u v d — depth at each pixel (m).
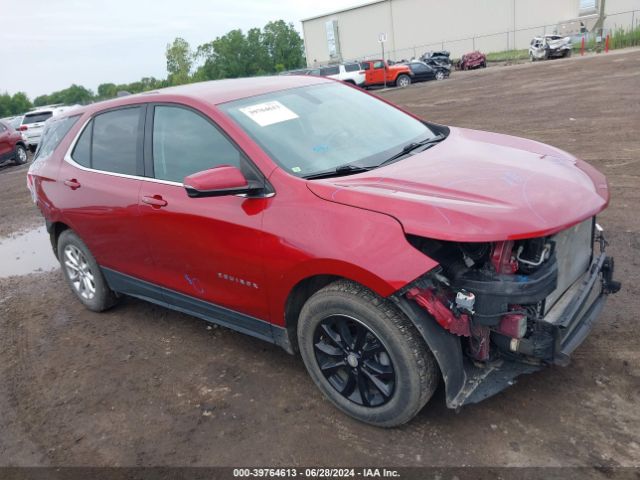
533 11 50.34
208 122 3.50
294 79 4.27
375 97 4.42
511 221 2.51
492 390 2.78
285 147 3.32
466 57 41.09
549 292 2.58
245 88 3.89
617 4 44.06
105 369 4.03
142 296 4.39
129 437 3.25
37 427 3.46
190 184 2.96
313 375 3.21
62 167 4.67
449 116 14.69
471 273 2.65
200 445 3.11
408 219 2.62
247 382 3.63
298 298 3.18
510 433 2.86
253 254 3.15
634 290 4.10
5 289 6.00
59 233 5.11
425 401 2.79
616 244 4.95
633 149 8.11
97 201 4.21
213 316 3.78
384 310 2.70
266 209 3.08
